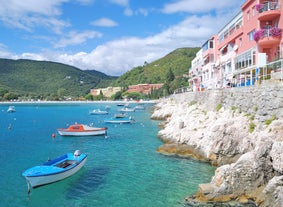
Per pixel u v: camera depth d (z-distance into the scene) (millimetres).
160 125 52406
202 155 25984
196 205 15891
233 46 46219
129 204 16812
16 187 19922
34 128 52812
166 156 27672
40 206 16906
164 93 135375
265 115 22219
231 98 29812
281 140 18250
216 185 16766
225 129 24188
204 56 63219
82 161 24016
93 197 18062
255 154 16828
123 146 34375
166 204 16500
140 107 108062
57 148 33719
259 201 14977
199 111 37969
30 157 28812
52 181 20453
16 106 141500
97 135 43281
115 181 20938
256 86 24016
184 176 21438
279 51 32312
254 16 36031
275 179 14805
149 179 21062
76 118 75000
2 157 28719
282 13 31969
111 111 102625
